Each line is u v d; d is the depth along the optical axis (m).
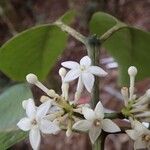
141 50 0.13
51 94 0.09
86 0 0.41
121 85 0.14
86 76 0.09
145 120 0.09
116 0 0.39
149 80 0.30
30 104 0.09
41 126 0.09
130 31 0.13
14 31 0.43
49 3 0.47
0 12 0.44
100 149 0.09
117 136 0.28
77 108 0.09
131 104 0.09
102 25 0.13
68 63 0.10
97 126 0.09
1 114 0.11
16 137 0.10
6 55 0.12
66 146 0.30
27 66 0.13
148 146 0.09
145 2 0.41
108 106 0.30
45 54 0.13
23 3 0.46
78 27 0.41
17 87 0.11
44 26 0.12
